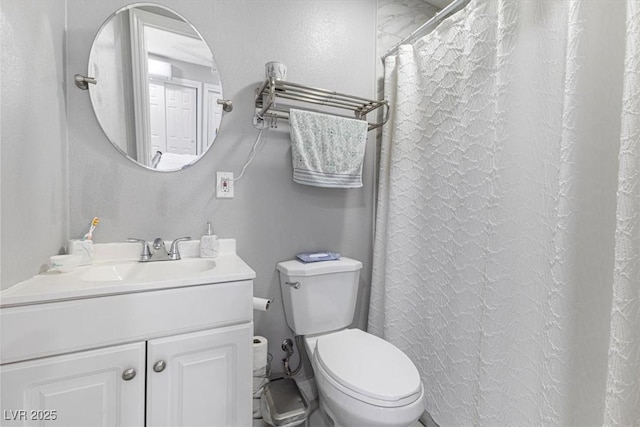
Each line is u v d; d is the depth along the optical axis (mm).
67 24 1035
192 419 866
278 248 1443
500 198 980
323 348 1145
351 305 1408
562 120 805
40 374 688
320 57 1514
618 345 654
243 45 1333
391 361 1065
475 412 1116
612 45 752
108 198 1112
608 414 668
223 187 1307
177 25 1211
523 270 922
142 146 1160
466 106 1153
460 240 1190
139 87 1152
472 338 1137
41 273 873
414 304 1421
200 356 873
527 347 906
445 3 1801
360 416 905
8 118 721
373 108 1491
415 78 1418
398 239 1470
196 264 1125
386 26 1691
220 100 1281
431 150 1328
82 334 731
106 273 1000
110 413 765
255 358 1222
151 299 804
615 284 665
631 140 645
